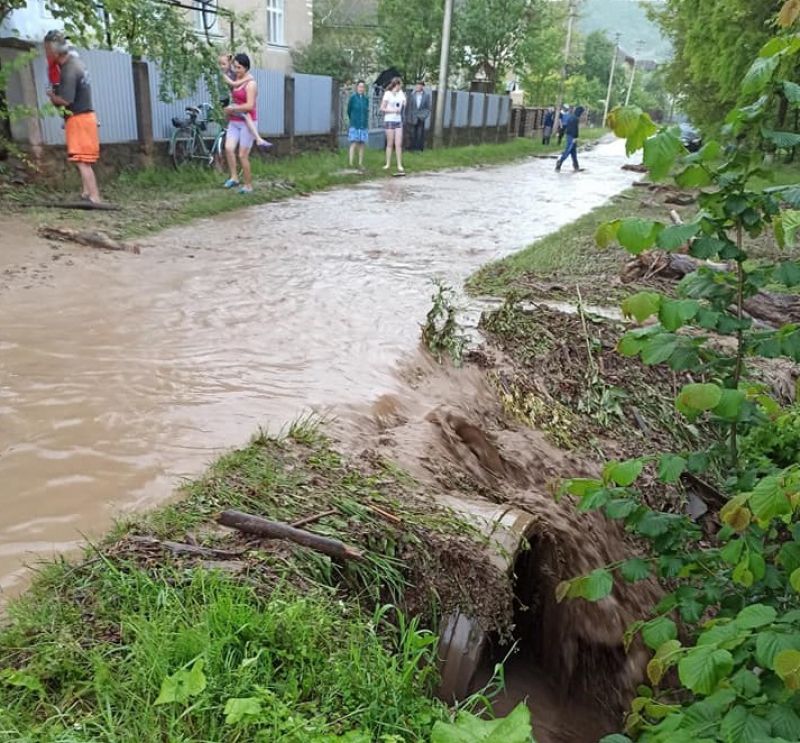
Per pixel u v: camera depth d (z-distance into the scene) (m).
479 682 3.86
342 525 3.57
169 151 14.62
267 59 25.55
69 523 3.47
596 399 6.90
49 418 4.46
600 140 48.03
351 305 7.25
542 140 38.94
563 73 51.09
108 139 13.23
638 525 3.59
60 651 2.58
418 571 3.55
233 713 2.29
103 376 5.11
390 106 18.77
